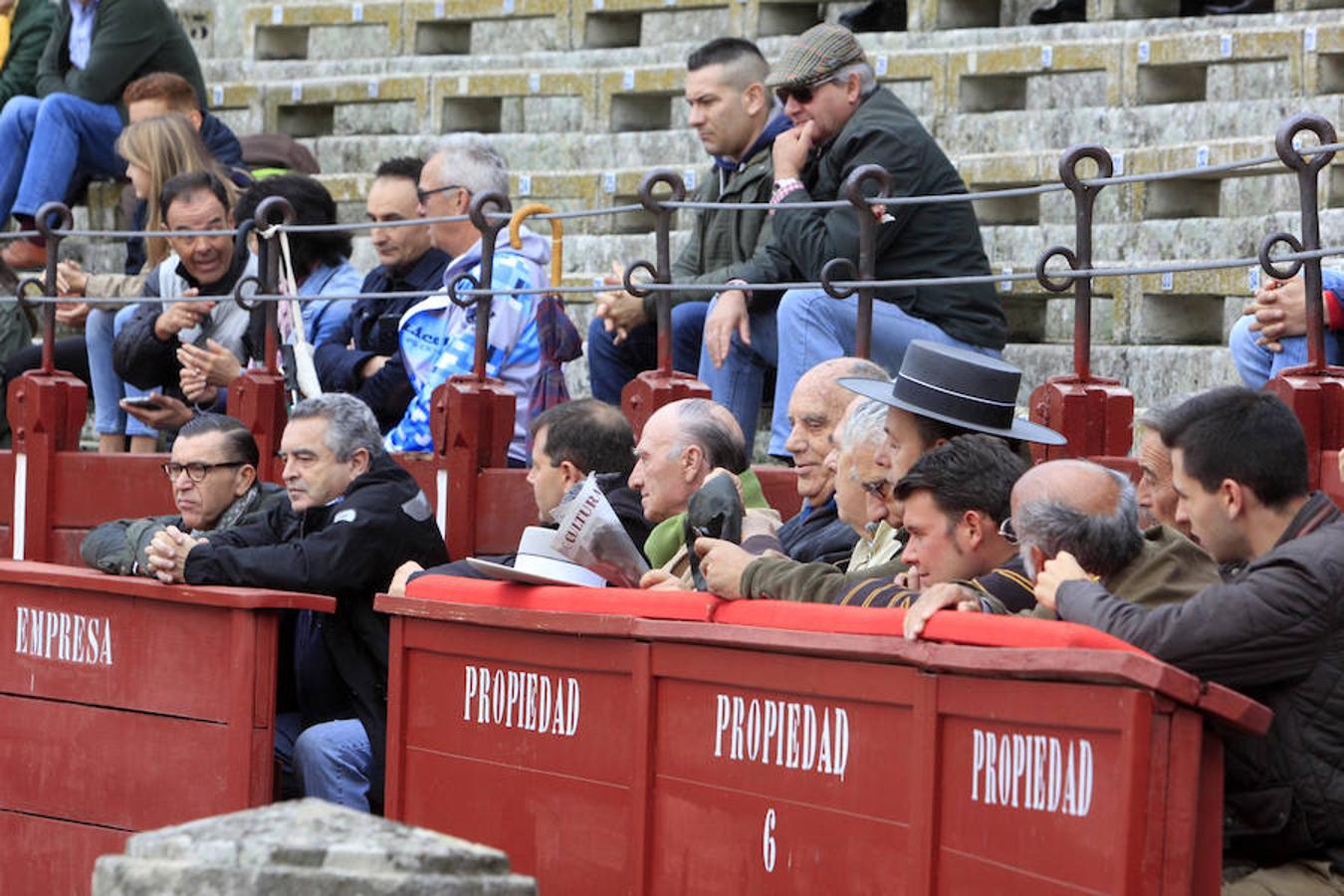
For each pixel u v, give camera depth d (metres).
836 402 21.27
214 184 31.81
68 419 29.95
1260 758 15.20
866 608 15.80
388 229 30.16
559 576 19.84
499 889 9.62
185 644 22.53
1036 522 15.89
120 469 29.36
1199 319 34.28
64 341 36.31
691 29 45.22
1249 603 14.59
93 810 23.50
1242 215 34.12
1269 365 23.53
